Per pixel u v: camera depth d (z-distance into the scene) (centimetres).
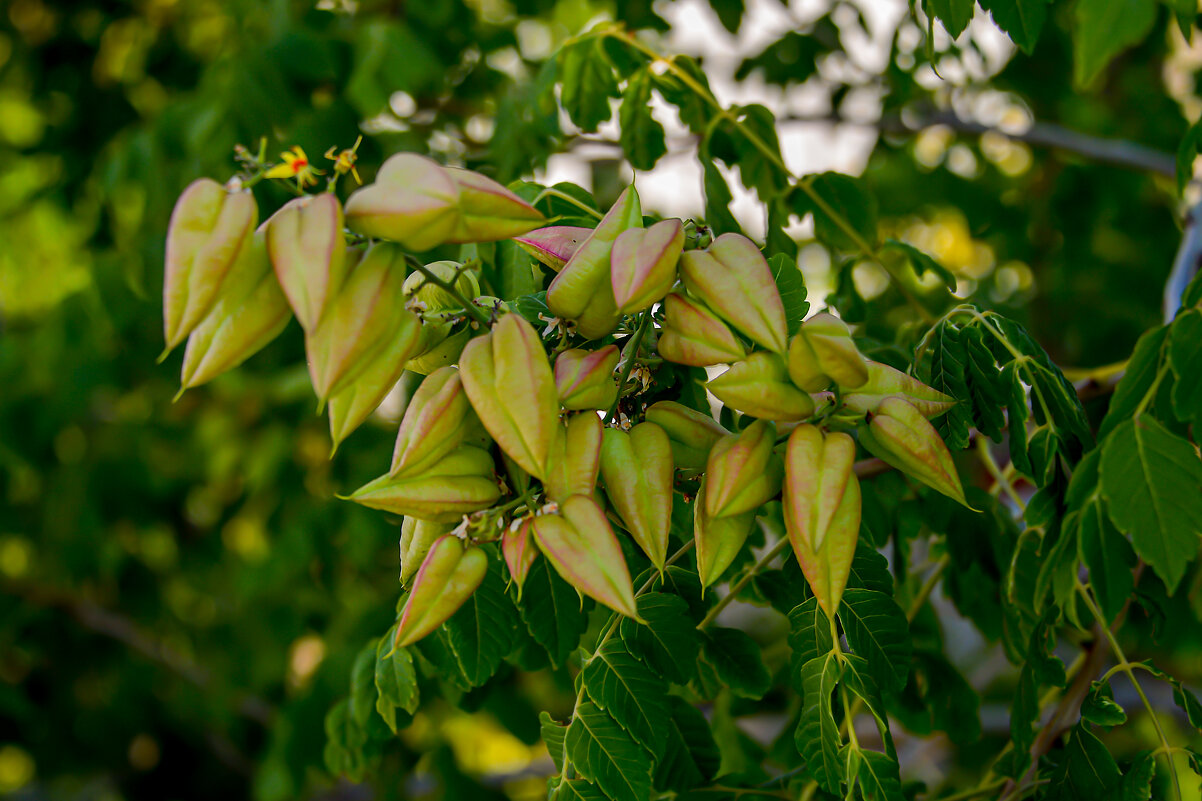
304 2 127
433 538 73
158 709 202
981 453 89
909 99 146
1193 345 73
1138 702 159
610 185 144
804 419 73
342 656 125
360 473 127
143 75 160
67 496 177
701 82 91
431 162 70
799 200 93
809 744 76
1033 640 79
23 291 210
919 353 82
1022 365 78
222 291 69
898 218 183
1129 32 83
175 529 189
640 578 81
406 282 75
